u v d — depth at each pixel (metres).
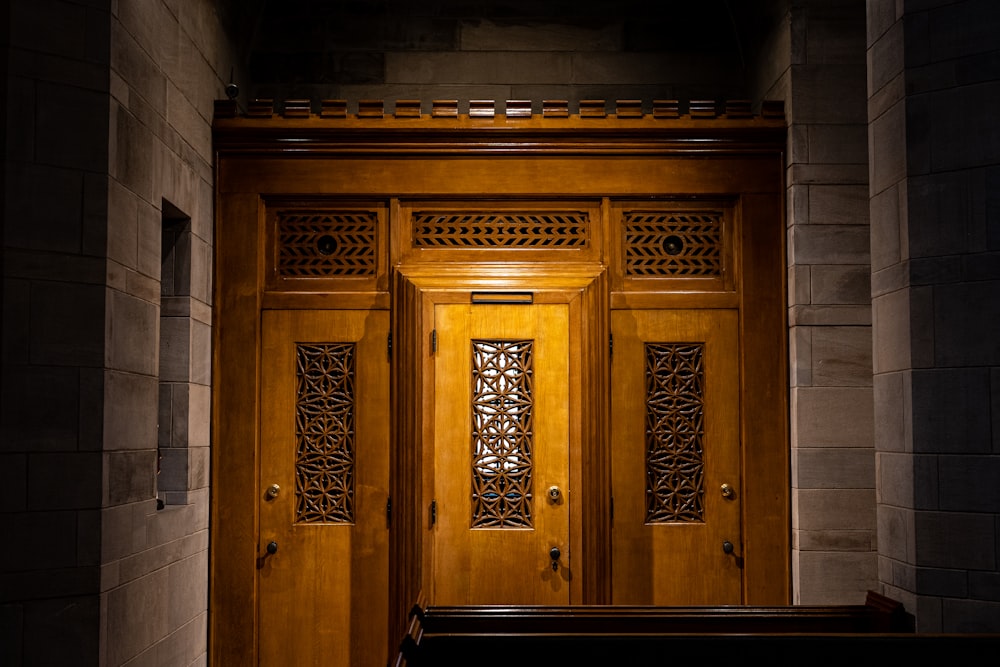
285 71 4.68
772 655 2.27
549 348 4.18
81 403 2.83
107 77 2.94
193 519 3.85
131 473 3.10
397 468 4.11
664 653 2.27
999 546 2.71
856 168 4.09
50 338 2.79
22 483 2.73
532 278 4.18
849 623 3.01
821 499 4.00
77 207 2.86
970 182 2.81
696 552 4.15
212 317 4.15
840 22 4.11
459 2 4.68
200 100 3.96
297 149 4.19
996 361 2.74
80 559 2.80
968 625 2.74
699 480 4.19
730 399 4.21
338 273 4.25
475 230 4.27
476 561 4.14
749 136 4.19
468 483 4.15
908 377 2.90
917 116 2.90
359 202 4.25
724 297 4.22
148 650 3.28
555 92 4.67
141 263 3.21
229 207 4.19
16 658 2.70
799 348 4.04
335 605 4.12
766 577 4.09
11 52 2.79
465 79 4.67
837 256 4.07
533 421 4.17
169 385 3.80
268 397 4.18
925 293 2.87
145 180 3.27
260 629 4.10
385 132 4.17
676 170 4.21
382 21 4.68
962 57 2.84
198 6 3.92
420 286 4.18
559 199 4.24
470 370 4.18
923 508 2.84
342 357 4.21
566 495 4.16
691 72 4.69
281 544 4.14
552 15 4.69
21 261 2.76
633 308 4.21
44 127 2.83
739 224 4.21
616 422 4.18
